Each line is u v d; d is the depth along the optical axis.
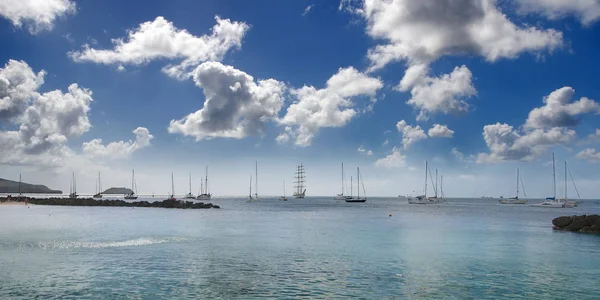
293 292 21.97
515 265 30.03
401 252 35.81
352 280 24.80
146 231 51.72
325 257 32.84
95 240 41.59
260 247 38.19
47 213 90.69
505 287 23.42
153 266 28.36
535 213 117.88
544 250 37.88
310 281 24.44
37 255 32.31
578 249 38.75
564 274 27.02
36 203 142.88
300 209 135.88
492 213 115.81
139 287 22.61
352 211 122.25
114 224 62.31
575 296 21.70
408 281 24.66
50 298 20.39
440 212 119.50
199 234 48.97
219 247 37.88
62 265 28.36
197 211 112.56
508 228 62.22
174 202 134.75
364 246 39.47
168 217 82.56
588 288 23.34
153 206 136.12
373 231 55.09
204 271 26.92
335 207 159.00
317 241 43.19
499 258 33.06
